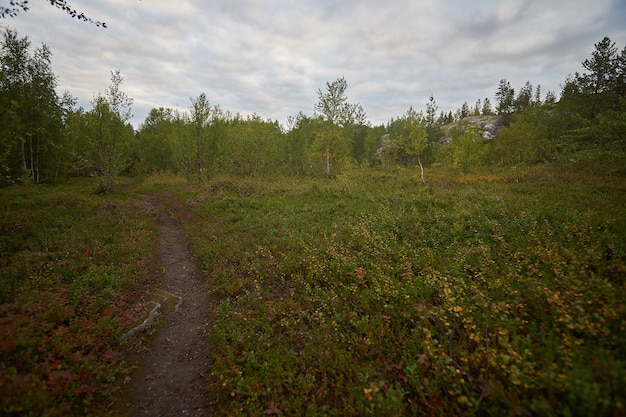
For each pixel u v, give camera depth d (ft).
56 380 15.87
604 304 17.16
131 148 191.42
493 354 15.29
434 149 141.08
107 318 22.94
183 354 22.06
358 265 30.73
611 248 25.59
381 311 22.95
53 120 102.42
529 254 27.68
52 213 52.31
